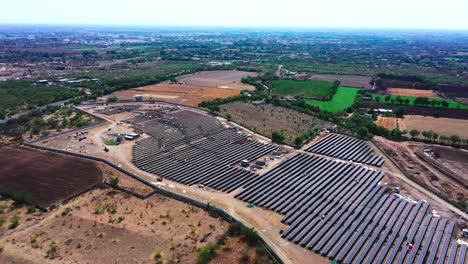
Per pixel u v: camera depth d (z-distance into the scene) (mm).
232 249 97188
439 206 123875
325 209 119875
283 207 120500
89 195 125000
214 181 139750
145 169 149000
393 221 112562
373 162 161375
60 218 109938
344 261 93688
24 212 113875
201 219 111625
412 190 135750
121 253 93625
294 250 98062
